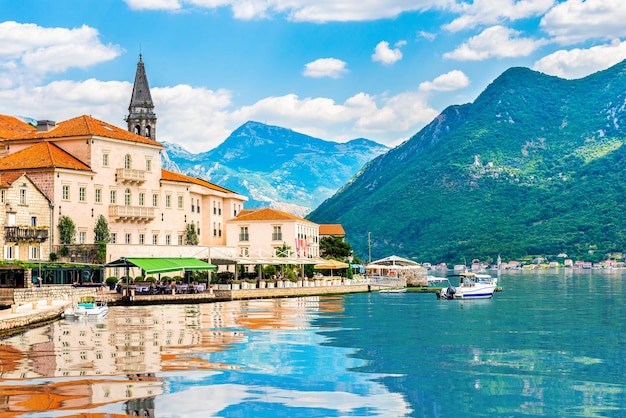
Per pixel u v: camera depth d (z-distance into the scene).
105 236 127.06
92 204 127.00
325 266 156.62
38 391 44.56
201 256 136.50
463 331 76.62
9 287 97.44
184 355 57.69
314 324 81.88
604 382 50.09
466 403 44.53
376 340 68.75
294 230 166.88
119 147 133.38
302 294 136.50
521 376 51.88
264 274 147.50
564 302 123.81
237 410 41.97
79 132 128.62
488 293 134.75
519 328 79.81
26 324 75.19
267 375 50.88
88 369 51.19
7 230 108.50
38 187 116.31
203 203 160.00
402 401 44.75
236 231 167.62
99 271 114.25
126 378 48.50
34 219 115.25
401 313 98.50
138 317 87.31
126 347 61.34
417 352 61.72
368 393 46.53
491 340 69.44
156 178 141.75
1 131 139.75
